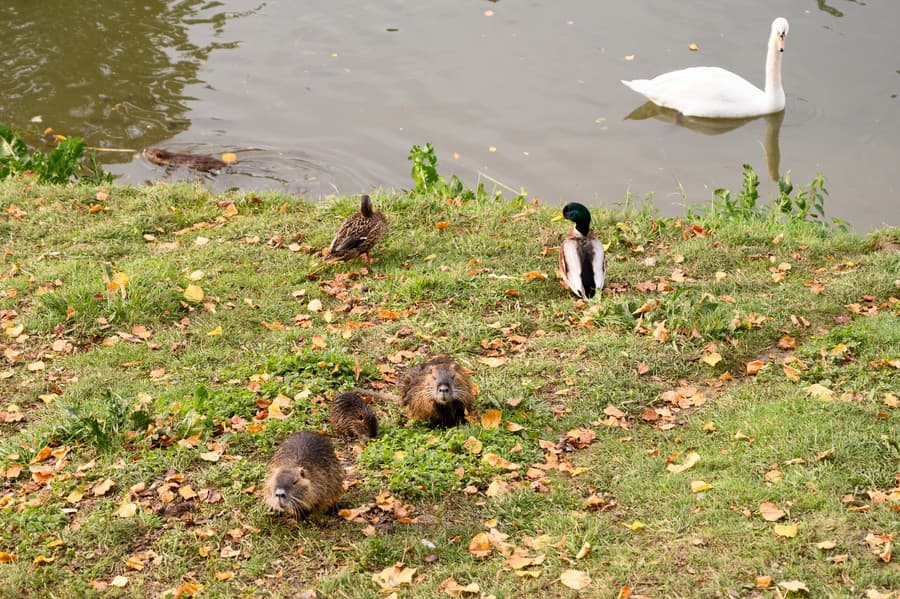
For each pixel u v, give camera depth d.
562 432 7.62
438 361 7.92
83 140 14.92
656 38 18.08
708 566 5.84
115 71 17.52
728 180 14.18
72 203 12.35
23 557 6.16
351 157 15.05
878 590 5.51
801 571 5.71
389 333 9.33
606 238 11.52
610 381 8.28
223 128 15.81
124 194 12.74
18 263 10.80
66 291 9.72
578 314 9.57
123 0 20.48
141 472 6.95
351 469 7.06
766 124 15.59
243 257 10.93
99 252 11.04
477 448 7.22
